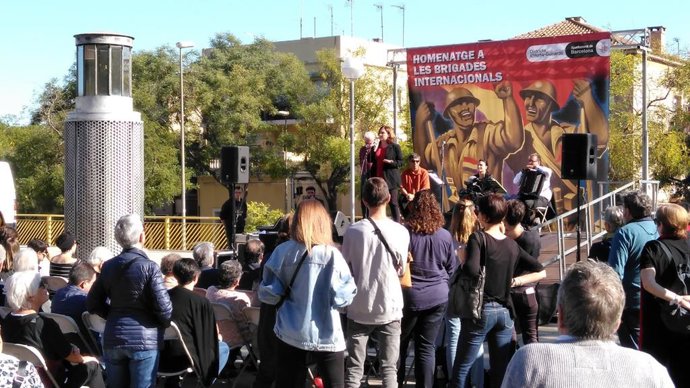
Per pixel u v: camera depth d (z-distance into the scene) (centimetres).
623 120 3719
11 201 1928
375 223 685
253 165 4175
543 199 1512
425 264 729
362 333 686
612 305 349
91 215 1389
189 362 746
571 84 1917
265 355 663
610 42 1878
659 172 3769
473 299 677
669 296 608
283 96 4319
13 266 797
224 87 4097
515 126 1973
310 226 607
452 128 2036
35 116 4075
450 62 2031
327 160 3994
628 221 740
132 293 658
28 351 634
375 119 3984
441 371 834
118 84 1404
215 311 812
